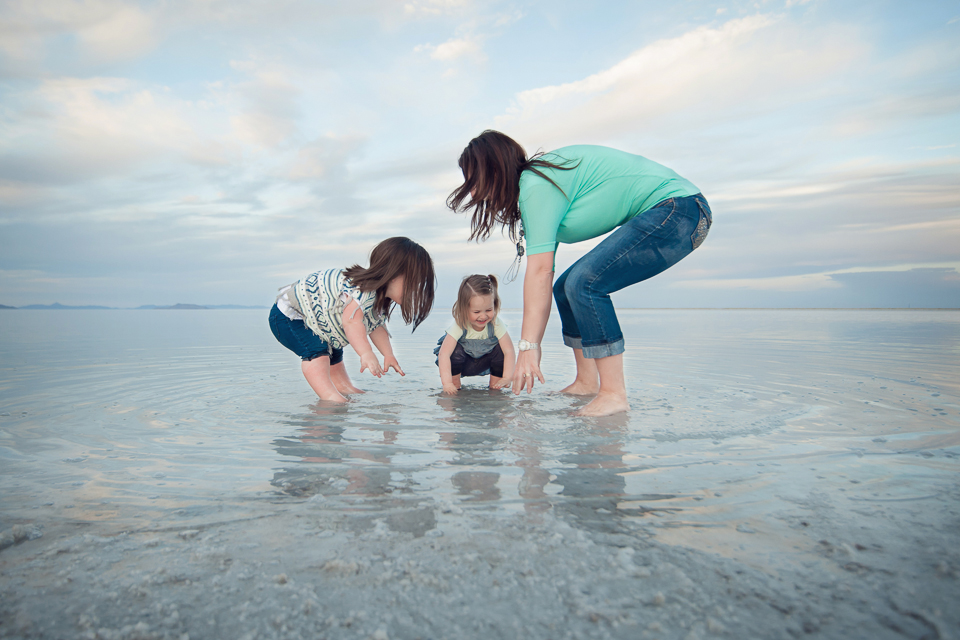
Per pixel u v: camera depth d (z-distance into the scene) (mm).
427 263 2885
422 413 2344
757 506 1155
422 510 1151
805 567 873
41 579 860
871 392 2734
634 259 2258
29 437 1887
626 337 7855
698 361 4363
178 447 1733
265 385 3234
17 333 9406
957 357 4473
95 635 717
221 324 14773
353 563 892
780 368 3822
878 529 1018
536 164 2293
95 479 1396
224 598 803
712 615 744
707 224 2311
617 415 2215
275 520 1103
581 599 790
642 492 1258
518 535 1015
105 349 5988
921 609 743
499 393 3037
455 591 815
